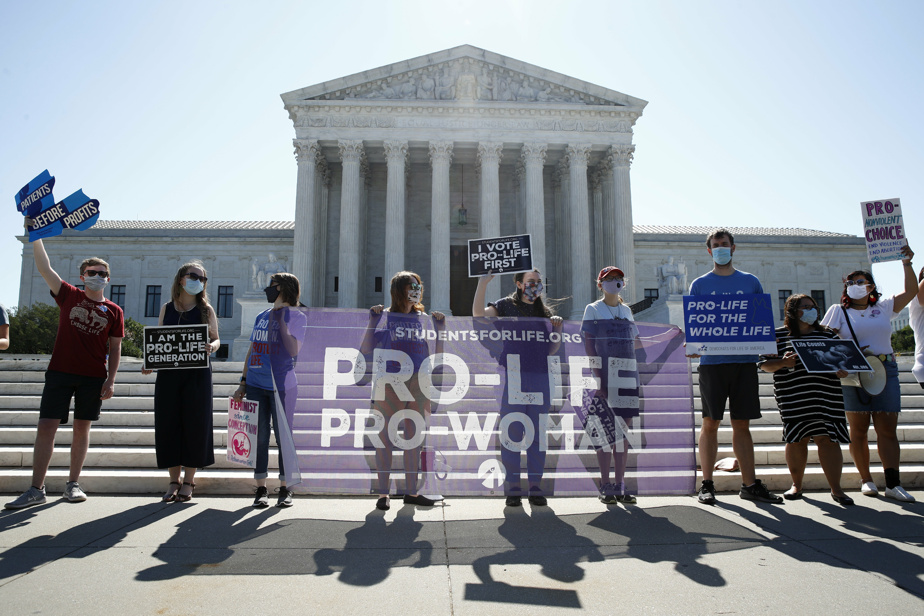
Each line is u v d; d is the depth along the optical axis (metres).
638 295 54.56
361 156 37.47
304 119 36.72
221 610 3.64
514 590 3.98
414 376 6.54
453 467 6.43
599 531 5.39
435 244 35.81
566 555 4.71
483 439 6.46
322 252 40.09
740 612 3.64
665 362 6.79
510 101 37.44
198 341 6.72
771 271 56.34
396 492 6.41
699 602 3.78
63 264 54.38
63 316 6.79
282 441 6.46
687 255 55.44
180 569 4.36
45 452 6.55
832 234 61.56
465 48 37.38
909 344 51.84
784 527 5.55
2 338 7.33
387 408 6.50
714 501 6.57
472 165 43.00
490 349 6.61
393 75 37.38
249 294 26.55
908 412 10.40
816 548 4.89
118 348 7.21
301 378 6.59
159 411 6.65
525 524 5.63
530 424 6.48
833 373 6.80
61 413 6.70
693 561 4.57
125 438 8.36
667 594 3.91
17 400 10.93
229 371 14.45
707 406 6.86
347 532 5.36
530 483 6.36
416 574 4.28
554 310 7.44
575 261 36.28
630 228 36.75
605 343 6.68
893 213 7.75
